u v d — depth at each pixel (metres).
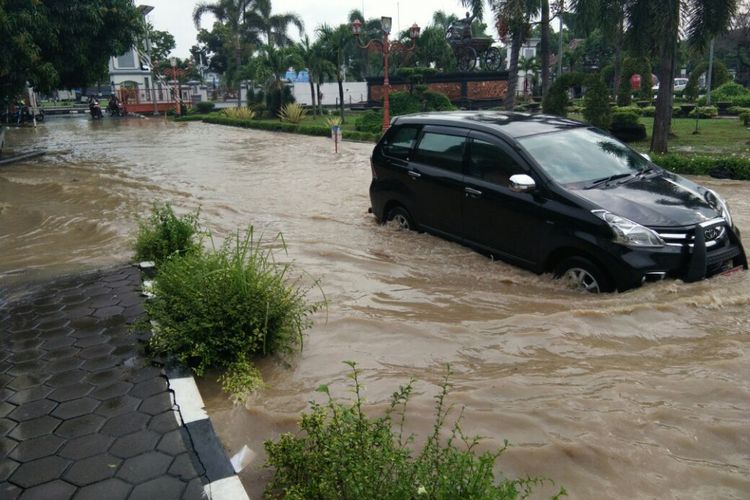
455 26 41.12
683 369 4.00
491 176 6.30
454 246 6.85
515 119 6.82
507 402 3.62
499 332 4.64
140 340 4.50
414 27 24.61
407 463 2.64
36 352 4.32
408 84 39.16
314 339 4.59
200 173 13.97
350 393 3.77
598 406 3.55
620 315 4.77
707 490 2.86
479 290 5.64
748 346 4.28
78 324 4.83
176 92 44.28
